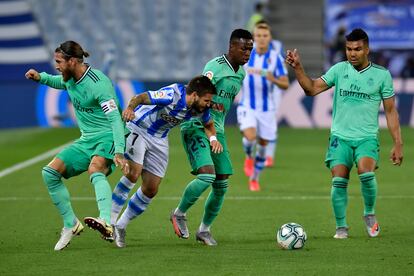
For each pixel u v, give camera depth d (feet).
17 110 253.24
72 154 96.53
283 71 152.25
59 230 110.93
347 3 284.61
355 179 162.91
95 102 94.73
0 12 300.20
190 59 309.42
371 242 102.78
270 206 132.05
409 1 284.41
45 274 84.84
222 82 101.81
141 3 319.27
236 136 234.17
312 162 187.62
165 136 99.86
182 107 95.50
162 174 99.86
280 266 88.48
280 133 241.55
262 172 172.45
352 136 105.29
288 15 308.81
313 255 94.32
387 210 128.88
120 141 93.04
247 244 101.65
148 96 94.58
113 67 250.37
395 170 175.32
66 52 92.68
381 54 285.23
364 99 104.47
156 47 310.86
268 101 150.10
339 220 105.81
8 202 135.44
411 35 284.61
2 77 293.02
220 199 101.14
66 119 253.85
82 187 150.71
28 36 299.38
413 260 92.07
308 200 138.00
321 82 105.70
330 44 284.61
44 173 96.07
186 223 112.27
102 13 316.40
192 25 315.78
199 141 99.60
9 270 86.69
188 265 88.79
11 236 106.73
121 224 99.14
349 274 85.20
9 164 182.80
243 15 315.58
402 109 254.47
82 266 88.22
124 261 90.68
